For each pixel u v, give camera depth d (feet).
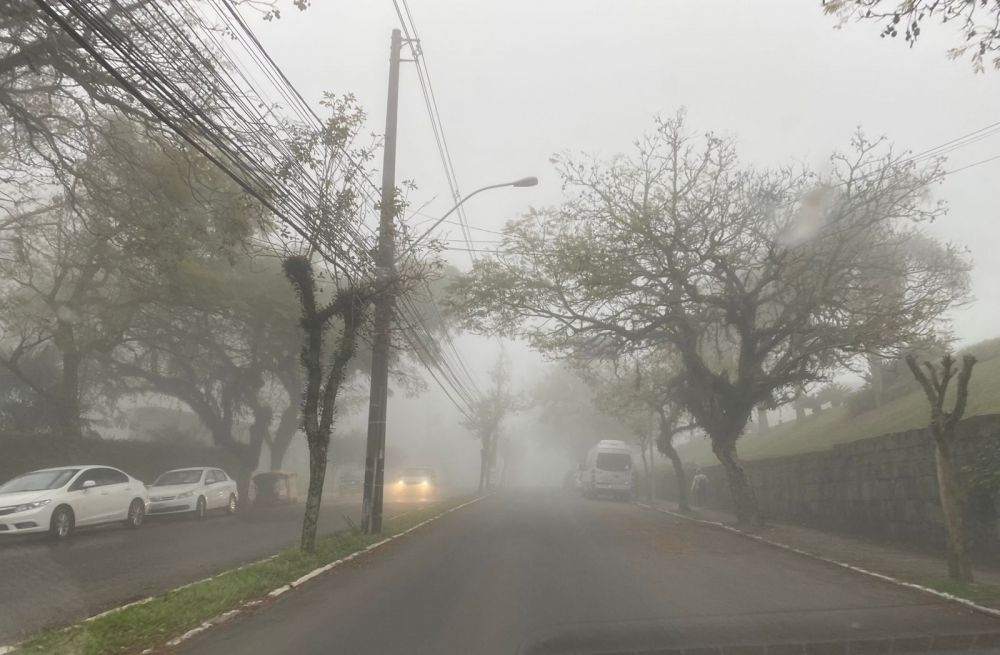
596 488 152.76
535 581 38.65
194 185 57.31
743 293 71.10
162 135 51.57
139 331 95.20
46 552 50.70
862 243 66.08
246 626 29.22
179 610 30.22
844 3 30.17
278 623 29.63
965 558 37.86
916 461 56.34
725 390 75.97
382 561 46.44
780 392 82.33
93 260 74.84
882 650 24.94
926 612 30.73
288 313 95.45
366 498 60.13
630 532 66.74
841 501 69.31
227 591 33.88
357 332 54.08
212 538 60.13
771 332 72.74
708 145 67.72
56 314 78.13
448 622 29.40
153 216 57.36
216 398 116.57
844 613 30.42
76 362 84.89
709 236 67.31
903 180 63.10
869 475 63.93
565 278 70.79
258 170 43.16
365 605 32.83
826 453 73.00
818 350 68.28
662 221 66.90
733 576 40.68
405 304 68.33
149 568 43.91
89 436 91.71
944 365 39.88
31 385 84.33
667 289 71.26
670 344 88.84
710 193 67.31
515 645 25.82
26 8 39.78
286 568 40.88
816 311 69.56
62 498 57.98
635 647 25.20
